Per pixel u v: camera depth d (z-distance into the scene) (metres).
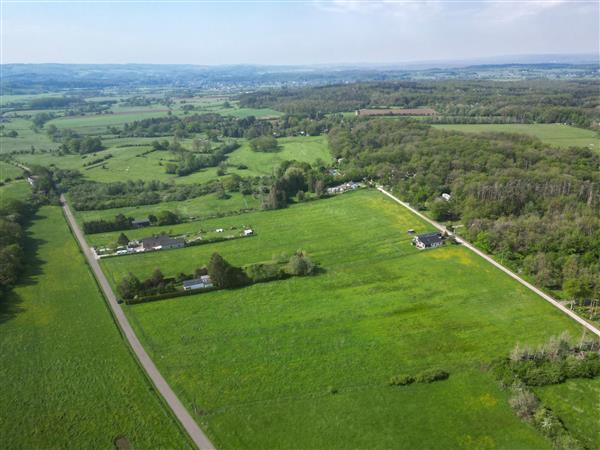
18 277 118.38
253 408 72.06
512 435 65.62
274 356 84.88
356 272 118.06
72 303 105.94
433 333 90.44
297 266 115.69
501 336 88.75
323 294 107.25
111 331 94.25
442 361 82.00
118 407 73.06
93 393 76.38
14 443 66.56
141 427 68.88
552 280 105.44
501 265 117.81
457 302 101.50
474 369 79.56
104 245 141.75
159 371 81.69
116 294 110.50
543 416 67.31
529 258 113.19
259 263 125.69
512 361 79.50
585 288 98.19
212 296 107.69
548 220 131.88
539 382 75.00
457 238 136.62
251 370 81.06
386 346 86.81
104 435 67.62
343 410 71.19
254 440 66.00
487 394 73.56
